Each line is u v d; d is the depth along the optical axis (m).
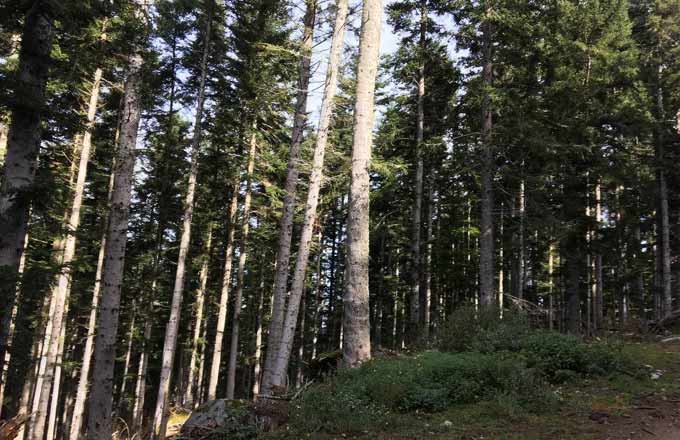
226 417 7.77
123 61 11.41
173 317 14.95
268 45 14.12
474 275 27.67
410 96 21.59
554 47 16.86
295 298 11.98
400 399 7.44
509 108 15.13
